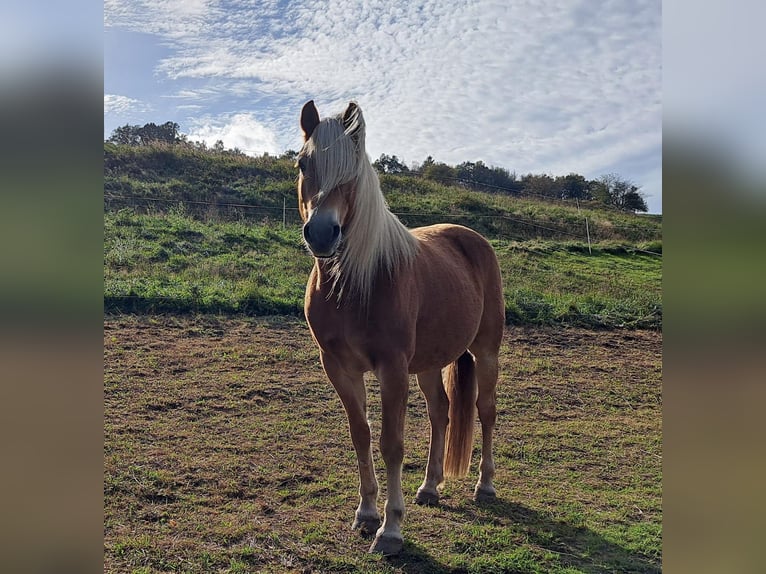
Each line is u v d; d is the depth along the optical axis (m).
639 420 5.62
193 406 5.21
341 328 3.06
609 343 8.14
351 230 2.93
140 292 7.77
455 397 3.89
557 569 3.04
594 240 14.71
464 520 3.55
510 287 10.11
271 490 3.86
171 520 3.42
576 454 4.78
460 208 15.88
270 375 6.04
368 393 6.03
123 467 4.03
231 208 12.64
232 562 3.00
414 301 3.21
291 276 9.13
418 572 2.96
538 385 6.46
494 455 4.69
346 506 3.68
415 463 4.43
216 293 8.07
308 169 2.87
